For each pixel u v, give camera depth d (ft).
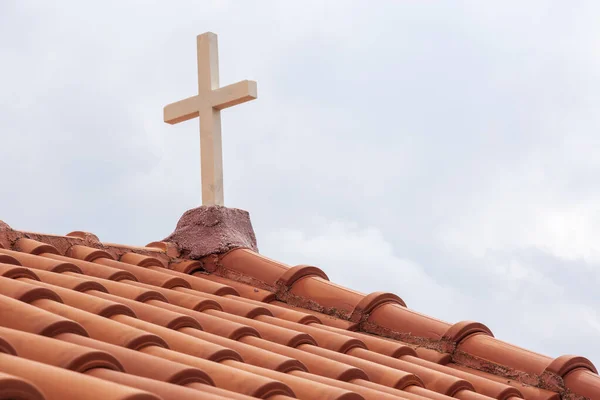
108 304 15.16
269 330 17.74
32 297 14.39
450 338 20.39
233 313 19.79
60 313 14.06
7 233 21.25
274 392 12.34
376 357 17.93
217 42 26.27
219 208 25.49
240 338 16.78
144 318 16.16
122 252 23.89
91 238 23.36
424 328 20.93
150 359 12.01
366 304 21.84
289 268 23.82
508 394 17.88
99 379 9.41
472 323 20.65
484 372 19.72
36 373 9.61
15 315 12.65
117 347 12.32
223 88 25.32
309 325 19.86
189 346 14.20
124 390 9.00
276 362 14.67
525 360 19.39
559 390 18.60
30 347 11.12
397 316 21.50
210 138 25.66
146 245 25.46
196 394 10.55
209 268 24.84
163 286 21.06
